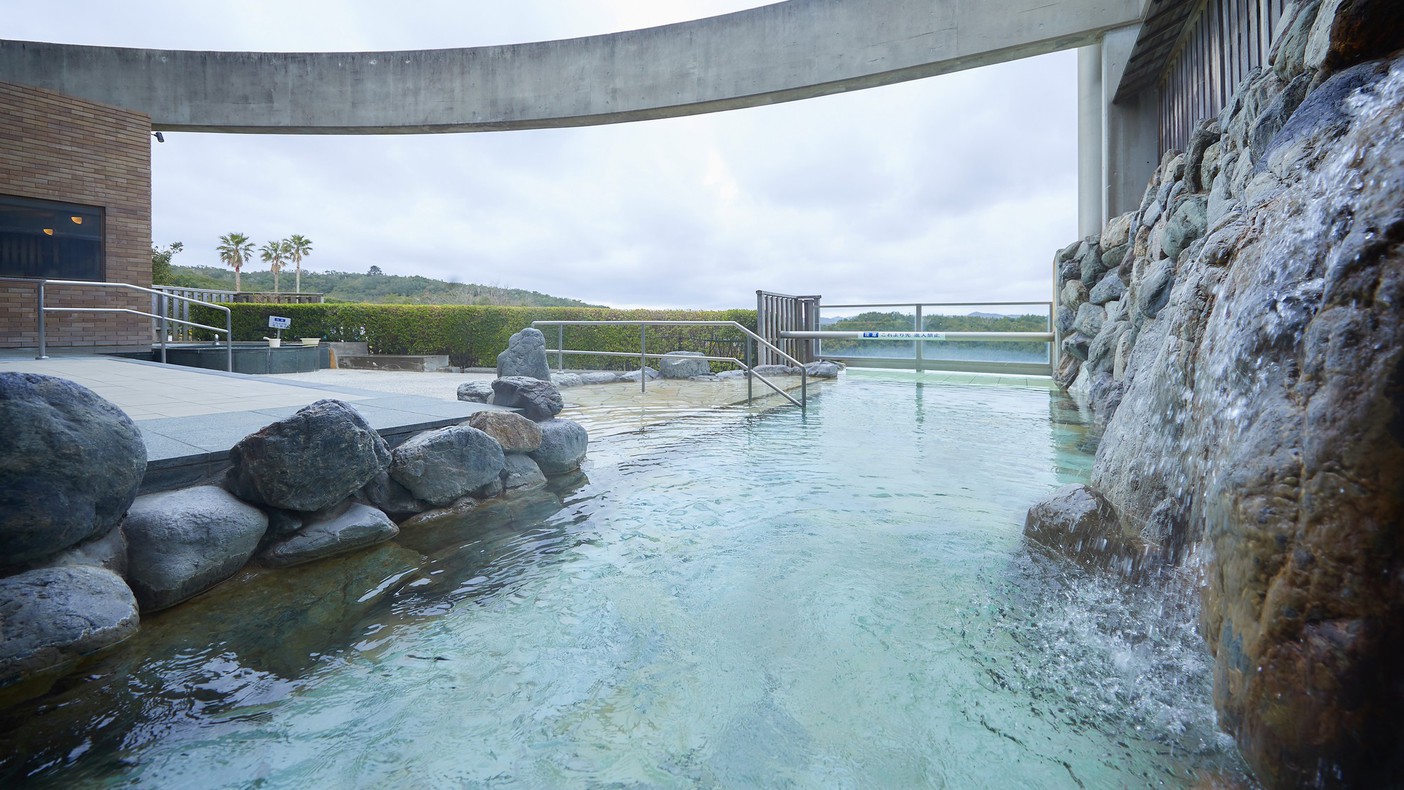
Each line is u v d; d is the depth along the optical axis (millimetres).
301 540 2262
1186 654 1554
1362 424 946
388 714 1372
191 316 11180
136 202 8594
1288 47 2762
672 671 1550
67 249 8023
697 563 2246
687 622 1808
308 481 2273
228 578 2070
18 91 7551
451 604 1926
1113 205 6949
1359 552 922
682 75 8852
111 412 1882
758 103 8820
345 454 2391
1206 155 3982
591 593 2004
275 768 1195
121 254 8445
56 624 1542
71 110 7969
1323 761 940
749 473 3539
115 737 1284
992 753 1233
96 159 8195
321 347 10406
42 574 1620
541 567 2221
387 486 2715
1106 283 6270
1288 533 1017
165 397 3992
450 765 1204
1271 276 1299
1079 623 1769
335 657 1614
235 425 2898
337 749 1252
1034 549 2336
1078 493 2387
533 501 3021
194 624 1774
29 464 1619
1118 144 6898
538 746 1262
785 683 1494
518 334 6344
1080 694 1428
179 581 1892
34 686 1451
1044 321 9148
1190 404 1780
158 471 2186
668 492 3172
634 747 1258
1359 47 1713
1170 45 5859
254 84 9883
